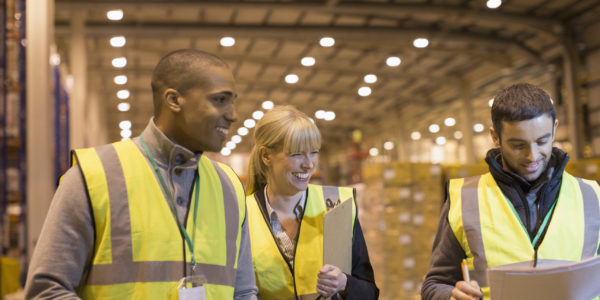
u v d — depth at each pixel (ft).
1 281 15.48
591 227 6.05
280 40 38.91
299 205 7.57
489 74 44.11
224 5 30.32
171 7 29.89
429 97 54.19
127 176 4.99
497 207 6.20
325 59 43.57
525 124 5.64
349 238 7.21
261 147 7.41
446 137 63.98
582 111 36.81
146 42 38.65
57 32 34.58
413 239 21.86
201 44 39.24
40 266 4.52
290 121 7.20
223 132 5.18
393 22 36.52
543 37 37.86
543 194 6.08
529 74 43.16
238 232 5.56
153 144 5.22
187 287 4.87
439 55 41.81
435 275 6.48
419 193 22.09
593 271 4.99
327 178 83.87
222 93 5.05
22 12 19.63
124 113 60.03
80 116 32.07
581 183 6.29
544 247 5.91
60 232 4.62
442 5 32.71
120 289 4.72
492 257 6.04
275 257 7.26
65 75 37.37
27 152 18.25
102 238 4.77
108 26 34.06
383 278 21.52
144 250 4.83
